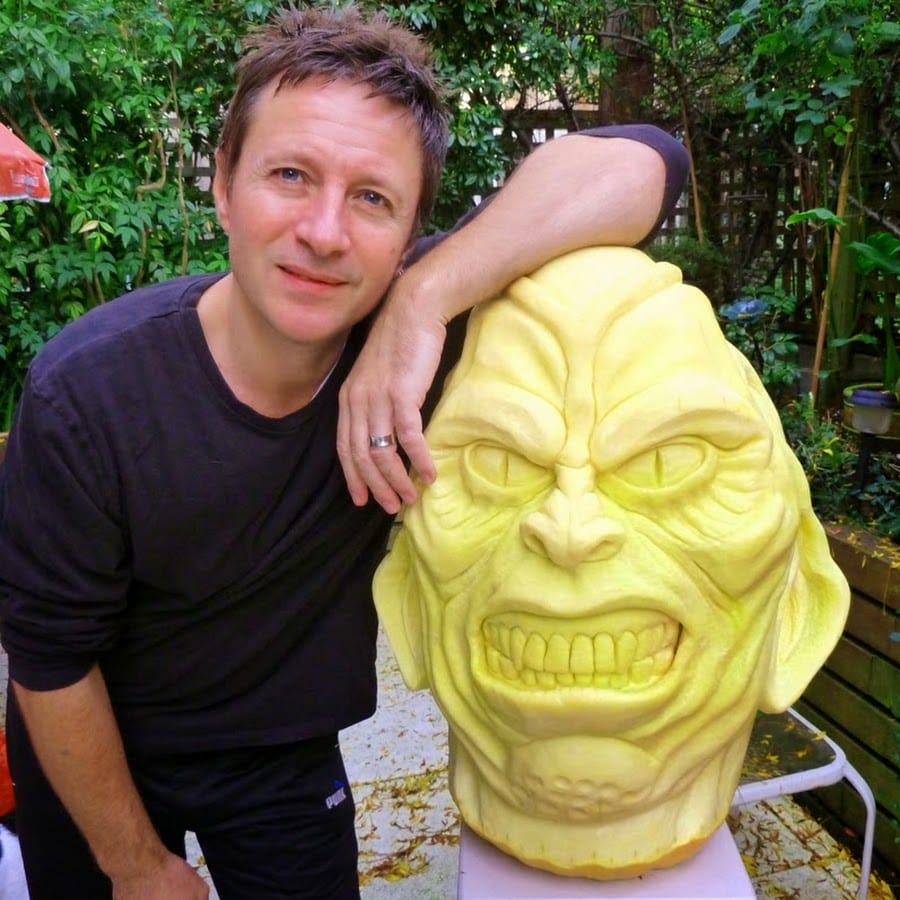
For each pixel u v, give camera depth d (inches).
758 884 70.6
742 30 135.0
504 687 36.7
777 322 146.1
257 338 39.7
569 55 193.3
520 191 40.1
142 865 47.6
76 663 43.4
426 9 170.6
